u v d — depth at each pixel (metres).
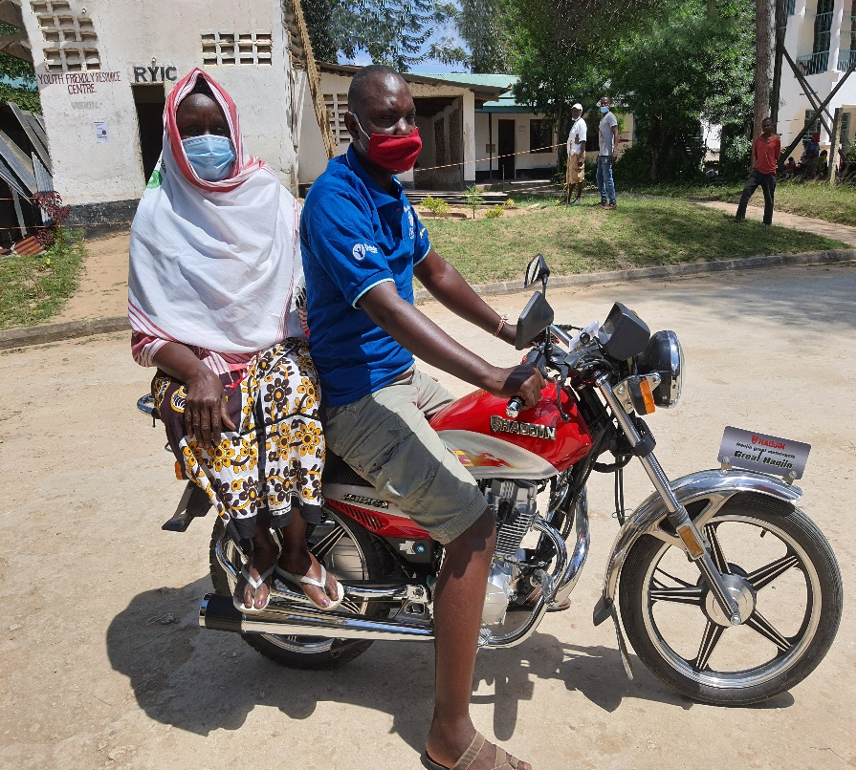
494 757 2.20
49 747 2.44
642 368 2.34
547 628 2.98
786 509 2.36
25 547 3.69
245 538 2.22
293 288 2.35
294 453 2.21
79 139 12.88
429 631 2.40
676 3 21.94
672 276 10.26
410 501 2.17
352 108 2.08
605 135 13.80
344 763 2.33
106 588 3.35
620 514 2.54
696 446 4.50
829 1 24.09
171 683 2.73
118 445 4.90
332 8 33.97
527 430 2.26
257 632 2.50
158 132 16.56
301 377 2.21
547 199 17.84
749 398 5.22
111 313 8.47
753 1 21.75
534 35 24.30
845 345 6.43
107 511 4.03
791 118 25.81
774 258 10.95
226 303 2.21
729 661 2.71
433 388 2.59
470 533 2.16
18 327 8.00
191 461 2.21
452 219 13.33
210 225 2.21
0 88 23.47
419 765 2.31
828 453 4.32
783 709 2.50
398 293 2.17
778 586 3.18
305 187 15.59
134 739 2.46
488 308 2.63
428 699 2.62
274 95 13.15
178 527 2.34
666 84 22.19
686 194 19.31
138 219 2.21
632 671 2.61
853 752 2.30
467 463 2.33
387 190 2.24
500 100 29.12
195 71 2.18
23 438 5.07
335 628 2.42
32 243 12.00
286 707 2.59
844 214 14.48
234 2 12.71
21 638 3.01
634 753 2.32
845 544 3.41
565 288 9.61
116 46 12.62
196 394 2.11
